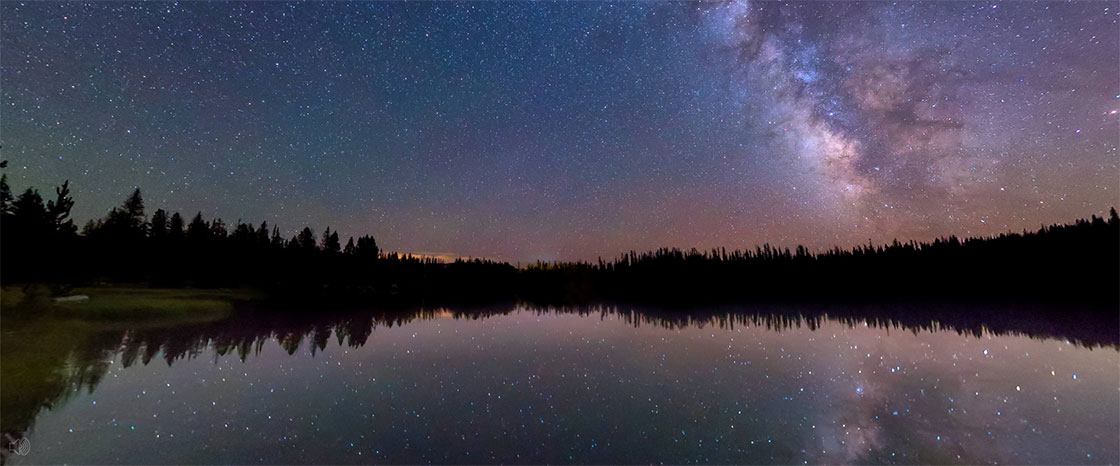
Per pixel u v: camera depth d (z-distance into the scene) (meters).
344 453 5.35
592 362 11.02
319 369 10.06
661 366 10.52
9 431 5.65
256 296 32.06
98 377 8.51
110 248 33.75
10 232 16.16
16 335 10.82
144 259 35.44
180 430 5.95
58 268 18.08
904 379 9.02
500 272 54.06
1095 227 34.06
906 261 44.34
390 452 5.41
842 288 43.53
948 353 12.36
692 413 6.95
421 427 6.25
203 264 39.16
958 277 38.91
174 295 26.73
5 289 15.88
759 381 8.99
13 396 6.70
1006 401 7.37
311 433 5.96
